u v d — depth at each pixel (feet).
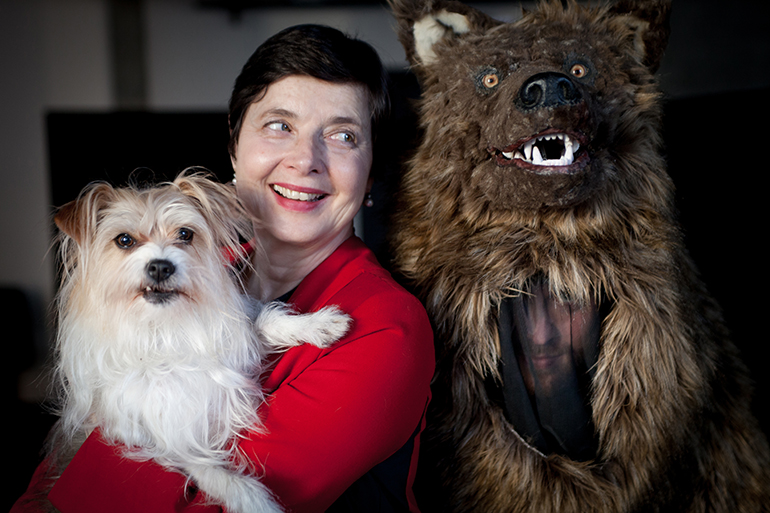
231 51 11.48
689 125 8.96
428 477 4.54
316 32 4.36
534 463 4.17
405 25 5.21
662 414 4.17
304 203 4.44
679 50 10.34
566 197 4.10
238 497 3.22
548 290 4.30
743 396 5.20
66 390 4.21
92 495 3.39
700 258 8.79
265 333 4.29
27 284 12.16
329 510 3.73
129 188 4.62
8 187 11.88
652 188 4.56
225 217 4.45
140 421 3.80
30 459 10.47
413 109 5.31
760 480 4.92
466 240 4.58
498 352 4.35
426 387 3.89
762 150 8.65
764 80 10.09
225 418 3.90
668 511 4.45
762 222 8.71
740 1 10.01
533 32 4.70
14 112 11.66
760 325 8.49
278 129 4.43
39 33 11.44
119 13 11.34
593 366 4.27
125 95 11.59
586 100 4.00
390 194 5.30
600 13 4.88
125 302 3.89
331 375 3.58
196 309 4.03
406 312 3.86
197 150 11.73
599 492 4.06
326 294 4.25
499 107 4.25
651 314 4.16
